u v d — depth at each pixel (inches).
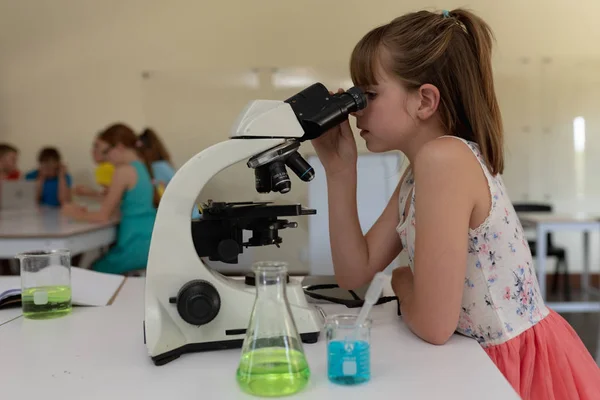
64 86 187.6
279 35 183.3
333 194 43.6
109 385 28.0
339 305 43.8
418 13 39.1
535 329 36.9
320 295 45.4
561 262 179.6
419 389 26.8
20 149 189.0
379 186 69.6
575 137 176.7
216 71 184.5
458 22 38.2
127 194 123.0
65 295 42.2
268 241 34.7
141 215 123.2
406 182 43.3
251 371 26.6
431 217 33.1
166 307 31.8
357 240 43.5
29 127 188.5
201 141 185.9
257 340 26.8
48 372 29.9
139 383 28.2
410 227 38.9
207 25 184.2
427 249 33.1
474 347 33.2
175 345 31.4
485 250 36.0
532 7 177.0
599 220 131.1
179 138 186.1
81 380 28.7
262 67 184.1
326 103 34.4
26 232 101.0
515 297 36.6
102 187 186.7
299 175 34.5
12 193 163.0
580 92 176.2
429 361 30.7
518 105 176.7
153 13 184.7
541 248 131.3
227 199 39.3
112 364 31.0
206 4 183.8
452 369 29.5
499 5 177.8
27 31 186.7
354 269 43.4
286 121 32.9
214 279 32.7
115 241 129.3
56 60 187.2
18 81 187.8
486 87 37.9
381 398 25.8
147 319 31.1
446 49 36.7
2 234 98.3
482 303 36.2
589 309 126.3
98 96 187.2
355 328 27.6
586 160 176.7
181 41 185.0
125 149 124.3
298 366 26.6
